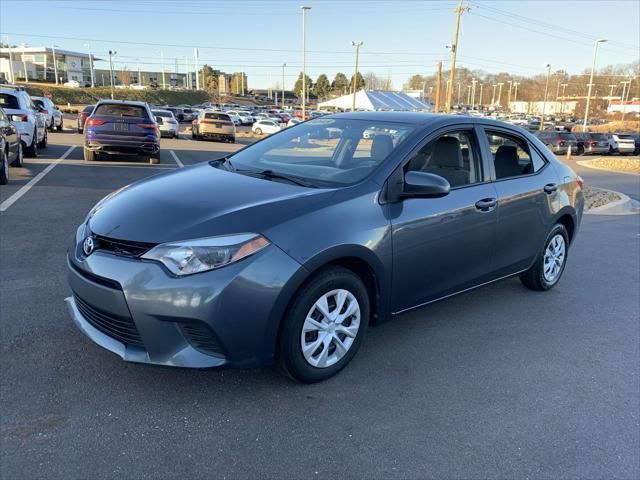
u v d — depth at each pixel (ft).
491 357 12.48
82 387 10.18
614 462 8.97
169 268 9.12
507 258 14.67
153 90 338.75
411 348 12.69
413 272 11.92
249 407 9.89
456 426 9.72
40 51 406.00
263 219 9.71
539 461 8.89
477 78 454.81
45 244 19.11
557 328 14.38
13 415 9.22
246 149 14.71
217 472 8.19
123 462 8.28
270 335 9.68
